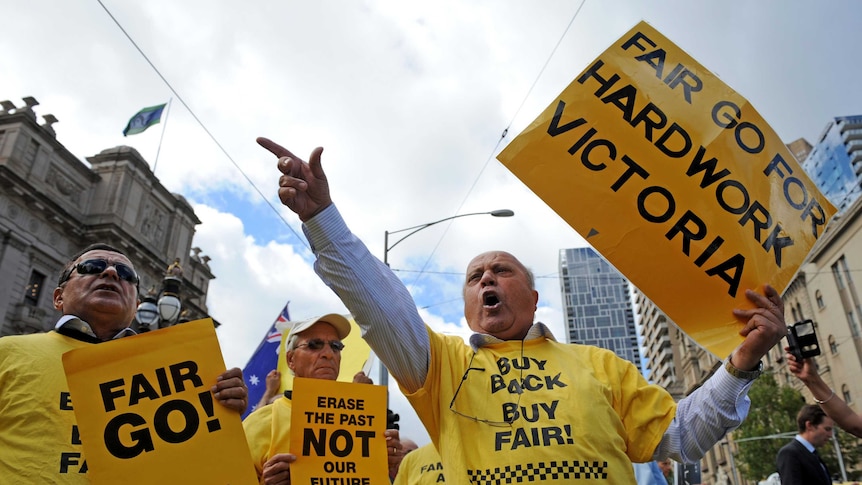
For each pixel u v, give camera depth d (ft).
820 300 118.73
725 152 8.74
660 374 283.38
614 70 9.06
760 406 109.29
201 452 7.72
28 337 8.53
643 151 8.65
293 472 9.41
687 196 8.48
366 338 7.18
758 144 8.88
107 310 9.20
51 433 7.72
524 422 6.93
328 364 12.50
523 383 7.30
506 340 8.22
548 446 6.72
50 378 8.09
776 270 8.23
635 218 8.37
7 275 83.35
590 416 6.97
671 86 9.04
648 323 301.43
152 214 111.45
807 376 11.32
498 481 6.62
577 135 8.70
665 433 7.50
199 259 126.41
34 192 87.56
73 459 7.68
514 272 8.54
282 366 17.26
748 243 8.32
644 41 9.30
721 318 8.00
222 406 8.07
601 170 8.55
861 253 103.71
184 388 8.00
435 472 11.11
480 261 8.74
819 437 13.79
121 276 9.49
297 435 9.73
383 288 7.14
